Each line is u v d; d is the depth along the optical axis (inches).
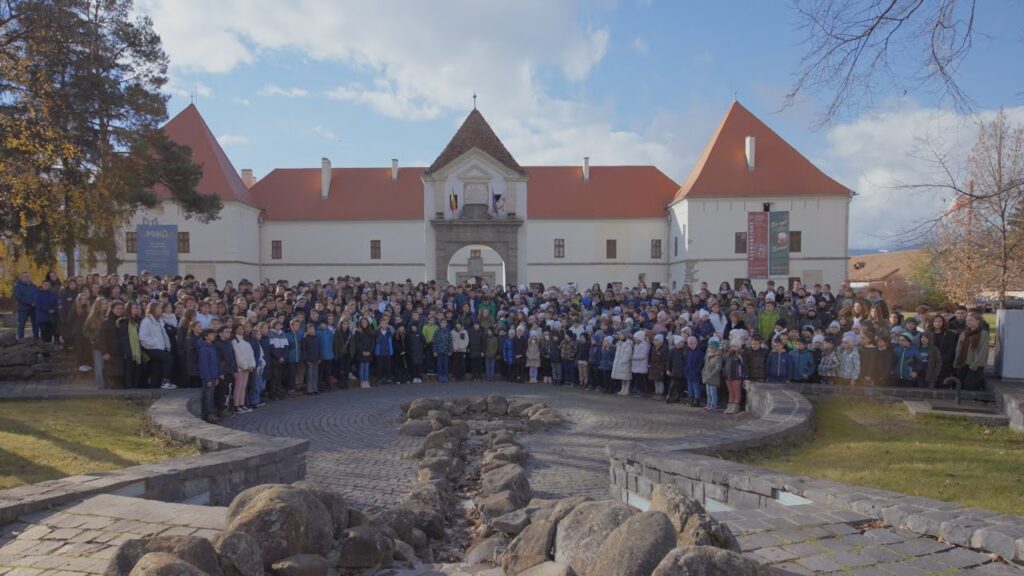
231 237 2084.2
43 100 903.7
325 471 399.5
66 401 505.0
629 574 157.8
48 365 639.8
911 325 576.1
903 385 556.7
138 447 378.9
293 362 677.3
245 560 177.5
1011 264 807.7
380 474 392.8
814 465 339.9
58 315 686.5
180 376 576.7
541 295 983.6
